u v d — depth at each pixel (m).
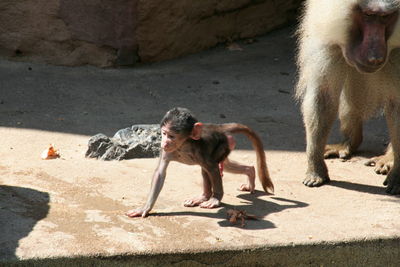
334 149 11.31
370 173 10.47
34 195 8.83
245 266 7.70
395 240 8.08
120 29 15.48
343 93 10.77
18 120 12.01
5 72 14.74
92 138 10.55
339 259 7.96
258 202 9.00
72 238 7.61
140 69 15.73
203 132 8.38
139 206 8.69
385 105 9.60
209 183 8.87
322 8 8.99
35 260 7.12
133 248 7.45
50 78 14.60
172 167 10.23
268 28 18.45
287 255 7.77
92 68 15.54
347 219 8.52
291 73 15.82
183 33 16.47
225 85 14.87
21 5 15.40
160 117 12.70
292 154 11.13
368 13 8.48
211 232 7.96
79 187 9.23
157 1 15.50
